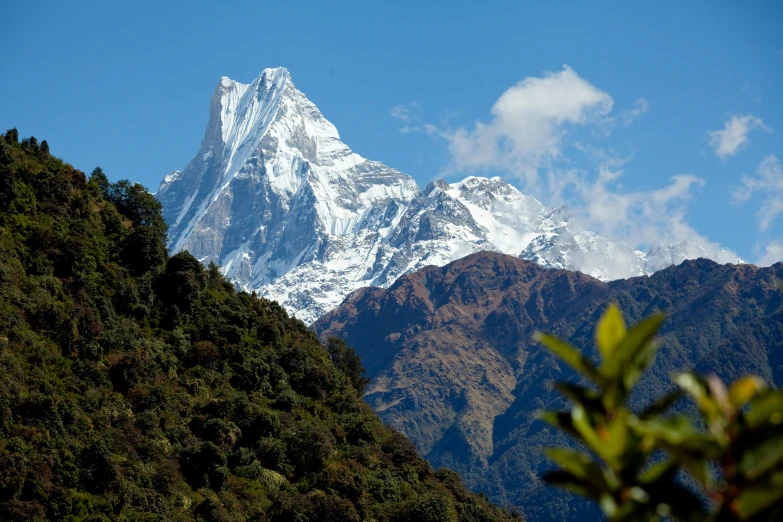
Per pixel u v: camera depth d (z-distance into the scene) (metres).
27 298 132.38
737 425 8.75
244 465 132.62
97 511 107.81
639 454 9.28
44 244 145.12
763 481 8.45
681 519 8.83
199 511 117.19
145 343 146.12
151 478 118.50
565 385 9.66
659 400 9.51
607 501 9.26
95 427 123.06
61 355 131.88
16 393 114.50
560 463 9.57
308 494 129.25
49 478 107.25
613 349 9.48
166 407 136.75
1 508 98.56
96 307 144.88
